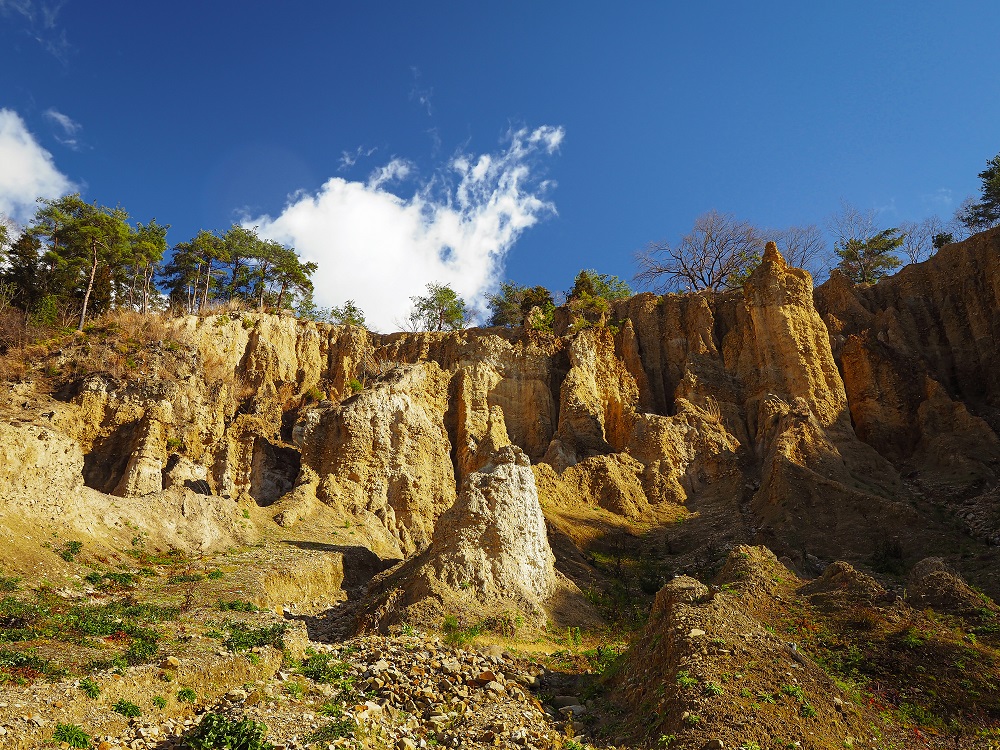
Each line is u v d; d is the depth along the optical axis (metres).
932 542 38.34
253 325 66.50
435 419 59.31
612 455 52.53
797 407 52.69
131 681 19.30
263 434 54.06
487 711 20.66
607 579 39.69
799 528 42.00
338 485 48.16
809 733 17.88
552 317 74.69
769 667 20.55
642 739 18.48
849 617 25.62
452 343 69.50
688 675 19.69
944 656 22.47
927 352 59.53
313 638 29.73
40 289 66.81
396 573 34.56
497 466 36.66
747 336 61.19
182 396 51.41
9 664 19.05
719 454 52.41
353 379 67.06
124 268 73.44
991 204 75.50
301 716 18.75
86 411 48.03
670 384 64.38
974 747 18.81
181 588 30.62
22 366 51.53
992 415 52.12
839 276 67.94
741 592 27.88
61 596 27.53
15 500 31.55
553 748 18.38
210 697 20.45
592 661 26.66
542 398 63.12
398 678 22.14
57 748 16.03
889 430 53.81
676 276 84.62
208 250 74.62
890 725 19.62
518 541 33.97
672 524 47.59
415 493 50.34
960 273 62.00
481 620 29.86
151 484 44.47
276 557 36.56
